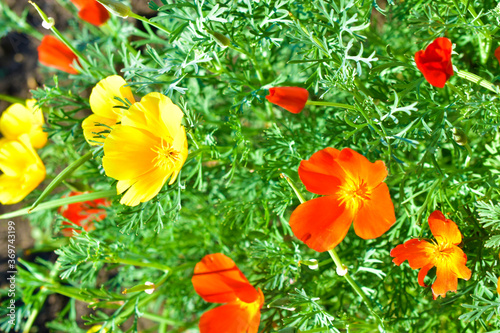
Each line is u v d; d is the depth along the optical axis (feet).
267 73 1.74
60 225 1.58
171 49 1.51
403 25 1.71
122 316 1.53
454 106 1.35
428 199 1.39
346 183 1.30
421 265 1.32
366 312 1.55
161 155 1.36
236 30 1.47
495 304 1.30
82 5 1.53
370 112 1.36
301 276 1.60
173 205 1.48
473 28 1.36
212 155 1.47
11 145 1.56
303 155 1.62
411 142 1.32
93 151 1.42
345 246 1.68
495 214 1.31
